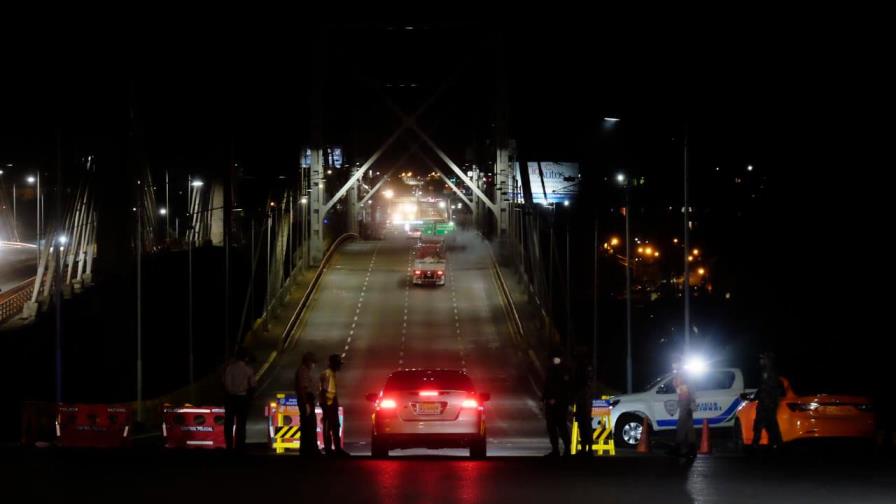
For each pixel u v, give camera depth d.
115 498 18.36
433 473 22.52
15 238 192.50
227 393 29.83
